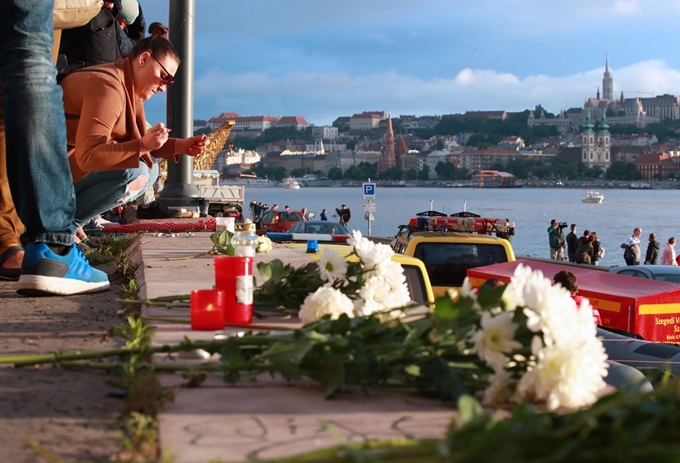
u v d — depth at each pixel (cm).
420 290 896
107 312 470
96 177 648
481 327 274
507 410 262
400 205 17388
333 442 230
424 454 179
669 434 179
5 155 545
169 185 1322
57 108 519
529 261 1695
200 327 398
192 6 1298
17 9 499
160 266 660
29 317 448
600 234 9100
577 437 179
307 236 1572
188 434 240
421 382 281
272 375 293
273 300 450
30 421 256
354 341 284
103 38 926
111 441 237
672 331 1448
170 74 584
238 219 2828
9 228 600
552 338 258
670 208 16588
